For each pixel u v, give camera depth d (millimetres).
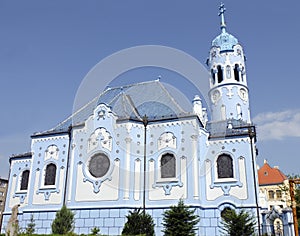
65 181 33375
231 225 27156
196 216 26719
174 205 28406
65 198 32469
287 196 41156
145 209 29859
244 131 34094
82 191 31500
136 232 25188
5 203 37812
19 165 39188
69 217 28797
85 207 30641
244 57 50281
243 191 30703
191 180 29844
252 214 29547
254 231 27719
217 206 30641
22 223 33250
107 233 29000
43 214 32906
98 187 30953
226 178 31703
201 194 30750
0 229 36312
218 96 47156
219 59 48688
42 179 34625
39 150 36062
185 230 25609
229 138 32969
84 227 30000
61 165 34281
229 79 47344
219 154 32781
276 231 29234
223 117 45500
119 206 29453
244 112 46188
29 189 34719
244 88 47562
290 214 28656
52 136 35938
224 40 49812
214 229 29828
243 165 31672
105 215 29703
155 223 29188
